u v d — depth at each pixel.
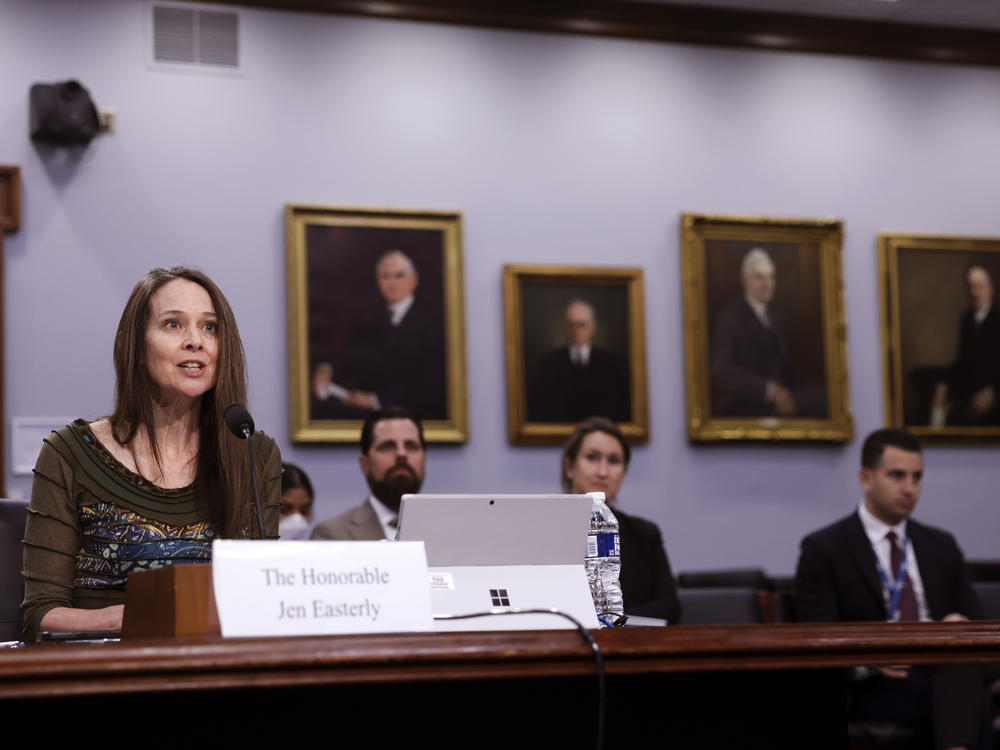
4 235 6.52
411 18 7.33
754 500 7.59
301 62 7.13
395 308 7.06
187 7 6.96
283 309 6.94
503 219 7.37
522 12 7.48
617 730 2.00
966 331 7.99
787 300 7.70
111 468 2.46
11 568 2.74
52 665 1.49
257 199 6.96
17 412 6.45
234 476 2.51
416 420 4.79
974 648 1.91
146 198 6.77
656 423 7.48
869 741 4.65
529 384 7.26
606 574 2.57
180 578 1.83
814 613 4.96
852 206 7.98
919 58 8.20
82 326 6.59
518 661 1.71
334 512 6.88
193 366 2.46
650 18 7.69
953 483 7.91
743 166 7.83
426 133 7.30
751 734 2.09
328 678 1.61
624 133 7.64
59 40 6.73
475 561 2.22
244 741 1.79
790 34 7.93
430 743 1.89
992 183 8.25
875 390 7.87
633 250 7.56
